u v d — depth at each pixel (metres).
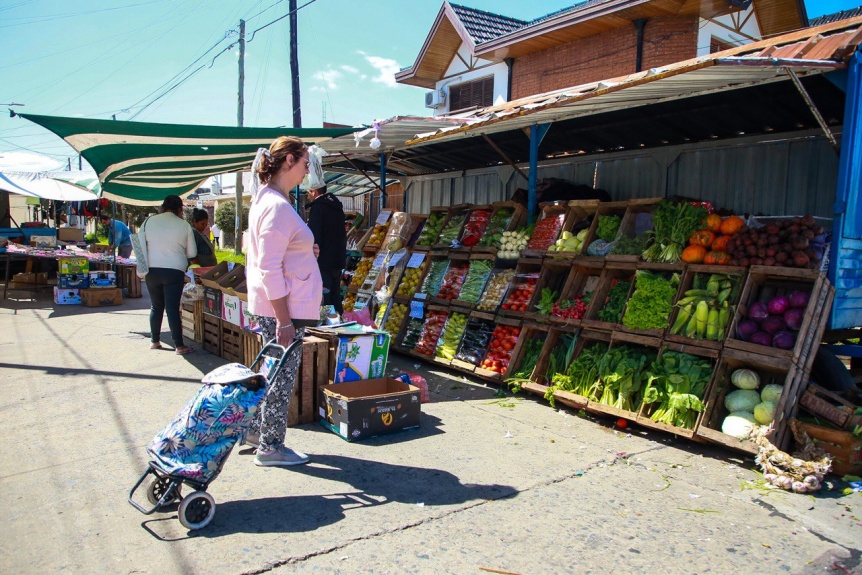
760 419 4.29
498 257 6.87
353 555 2.91
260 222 3.63
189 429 3.08
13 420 4.79
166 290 7.14
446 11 16.06
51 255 12.38
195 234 8.16
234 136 6.26
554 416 5.29
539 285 6.28
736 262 4.76
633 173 8.48
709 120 6.88
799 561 2.98
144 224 7.12
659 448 4.54
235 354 6.76
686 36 11.84
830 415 4.18
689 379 4.65
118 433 4.51
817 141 6.54
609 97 5.31
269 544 2.99
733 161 7.33
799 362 4.25
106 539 2.99
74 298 12.14
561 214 6.62
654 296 5.04
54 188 15.93
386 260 8.20
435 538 3.10
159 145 6.56
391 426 4.70
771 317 4.50
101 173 8.11
